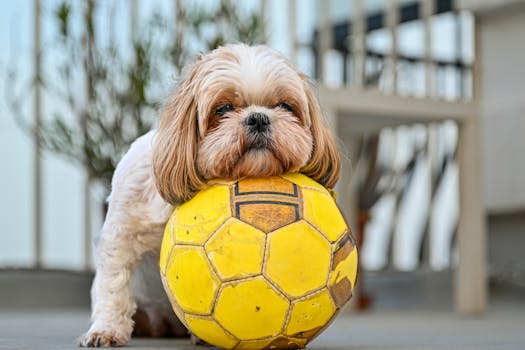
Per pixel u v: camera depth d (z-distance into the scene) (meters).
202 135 2.89
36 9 6.45
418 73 7.07
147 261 3.36
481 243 5.88
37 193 6.53
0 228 6.48
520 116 7.07
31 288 6.50
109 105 5.93
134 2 6.44
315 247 2.67
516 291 7.50
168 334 3.77
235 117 2.83
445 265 7.83
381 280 7.40
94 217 6.75
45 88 5.96
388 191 7.65
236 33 5.88
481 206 5.90
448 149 7.89
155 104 5.68
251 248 2.61
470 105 5.95
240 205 2.67
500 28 7.12
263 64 2.94
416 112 5.77
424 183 7.91
